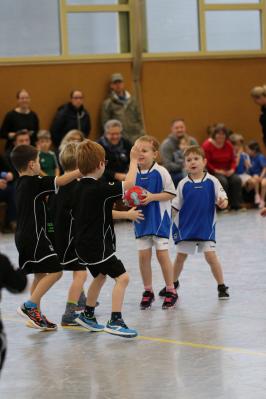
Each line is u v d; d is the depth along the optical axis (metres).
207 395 7.26
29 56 24.72
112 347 9.16
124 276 9.77
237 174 25.42
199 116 26.88
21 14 24.69
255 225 20.56
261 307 10.98
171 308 11.12
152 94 26.30
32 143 23.34
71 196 10.42
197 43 26.94
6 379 8.02
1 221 23.00
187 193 11.93
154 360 8.51
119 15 25.83
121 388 7.59
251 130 27.52
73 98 24.12
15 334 9.97
